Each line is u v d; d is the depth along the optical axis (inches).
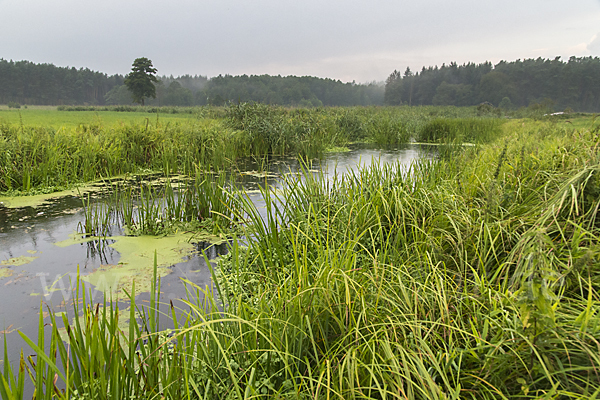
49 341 113.2
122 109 1962.4
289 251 148.5
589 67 4116.6
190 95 4970.5
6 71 4724.4
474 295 96.2
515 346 74.8
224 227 213.6
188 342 88.0
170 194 233.0
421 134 767.7
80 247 188.5
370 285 103.5
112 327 76.0
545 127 445.4
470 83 4808.1
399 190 162.6
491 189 143.9
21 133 362.3
